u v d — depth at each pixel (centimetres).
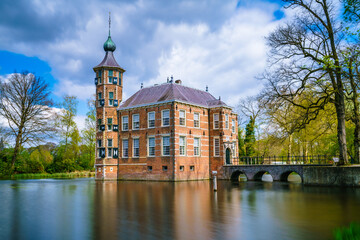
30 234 978
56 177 4875
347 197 1789
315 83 2400
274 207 1438
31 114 4369
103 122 4150
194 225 1059
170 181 3441
